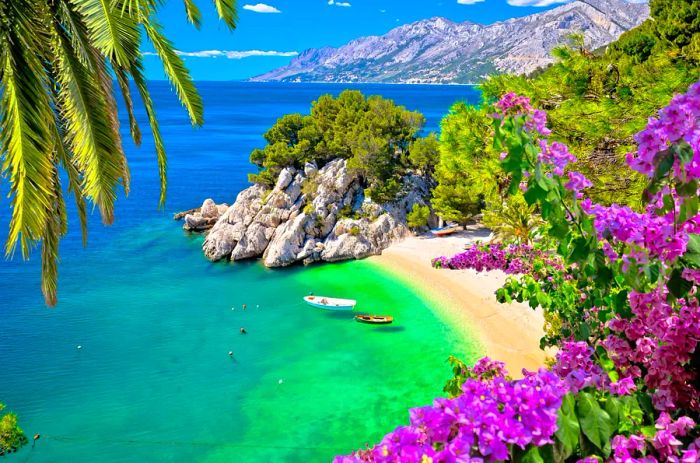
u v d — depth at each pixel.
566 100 13.18
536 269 8.90
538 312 39.25
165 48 9.97
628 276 4.33
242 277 52.28
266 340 38.50
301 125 69.81
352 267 54.00
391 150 65.31
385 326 40.03
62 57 9.43
